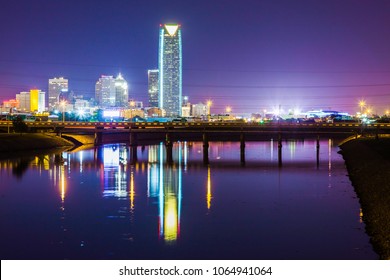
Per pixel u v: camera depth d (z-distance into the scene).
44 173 117.75
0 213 70.69
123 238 56.88
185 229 60.81
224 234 58.38
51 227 62.16
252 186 96.06
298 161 148.50
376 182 87.31
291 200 80.12
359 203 77.06
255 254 50.59
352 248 52.06
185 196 84.56
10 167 130.50
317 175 112.94
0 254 50.84
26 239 56.53
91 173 118.62
